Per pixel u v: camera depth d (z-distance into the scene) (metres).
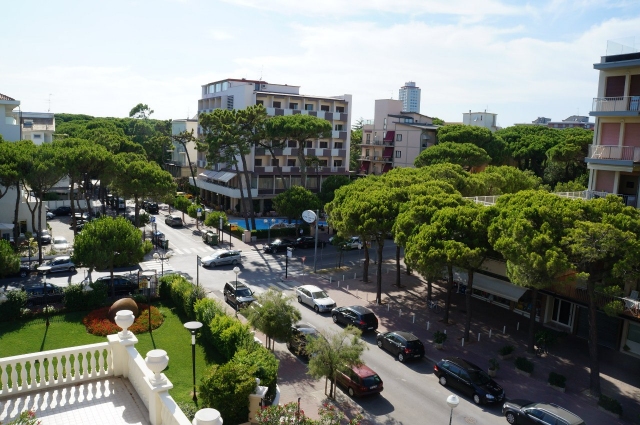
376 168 92.81
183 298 29.61
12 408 12.12
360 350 21.55
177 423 10.43
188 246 53.38
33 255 44.06
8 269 30.45
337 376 23.41
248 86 73.12
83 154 46.19
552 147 64.94
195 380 21.14
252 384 17.64
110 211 71.00
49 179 41.12
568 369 26.31
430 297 35.53
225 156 57.81
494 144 75.31
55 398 12.73
